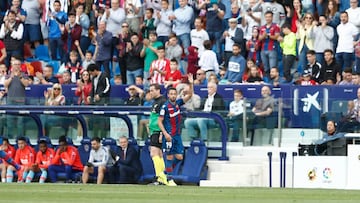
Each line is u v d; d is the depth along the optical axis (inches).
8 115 2102.6
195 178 1946.4
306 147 1849.2
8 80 2224.4
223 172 1967.3
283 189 1530.5
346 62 2265.0
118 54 2416.3
